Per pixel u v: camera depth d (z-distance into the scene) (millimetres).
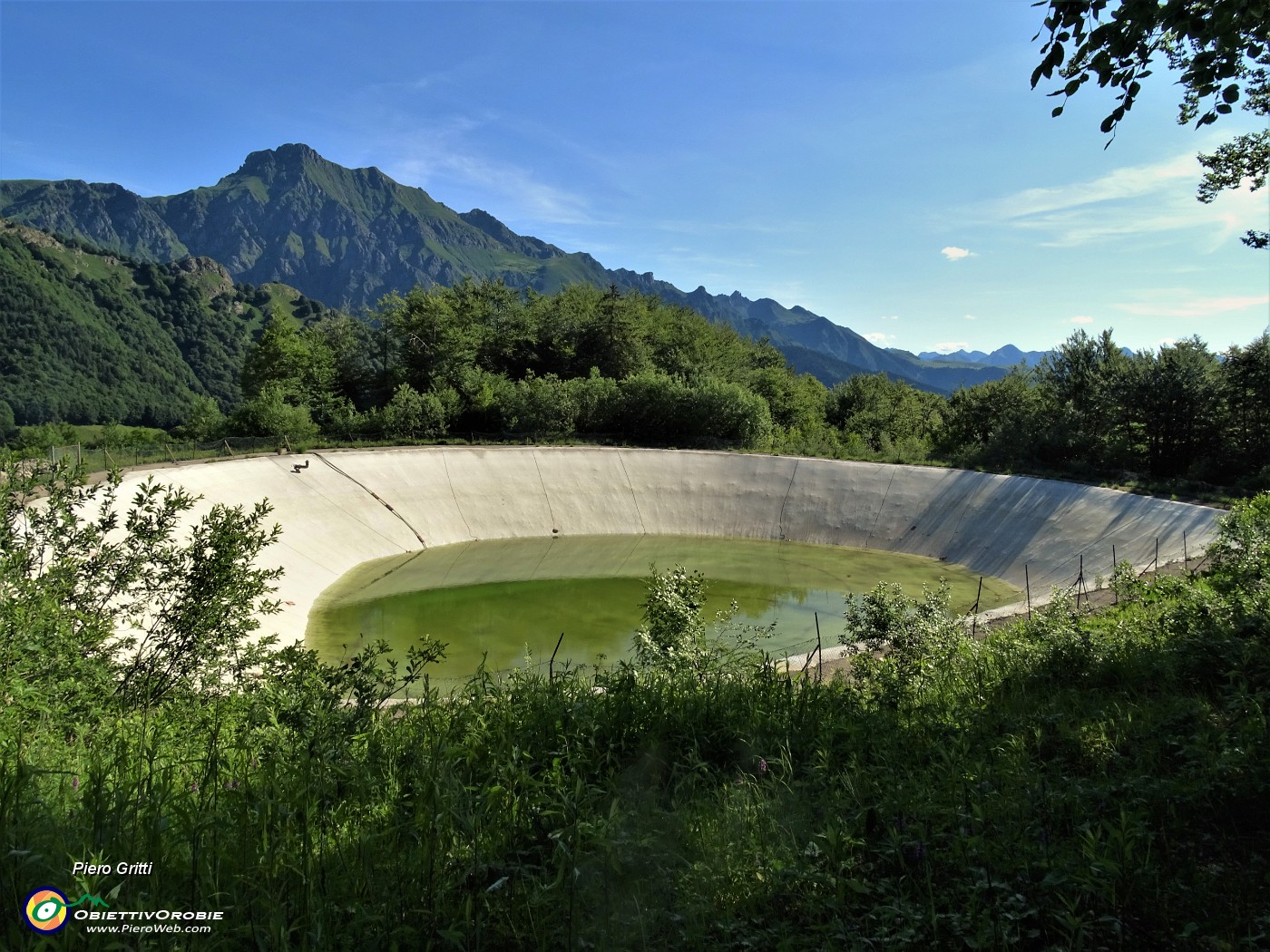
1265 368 40000
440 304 76500
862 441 68562
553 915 4633
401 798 5734
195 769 6520
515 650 30984
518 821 5590
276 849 4848
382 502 48125
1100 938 4520
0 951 3805
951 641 13438
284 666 10133
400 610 36312
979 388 67875
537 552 48594
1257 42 9781
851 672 13789
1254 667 8695
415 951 4344
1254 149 21516
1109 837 5172
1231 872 5023
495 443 60594
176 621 11086
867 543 52156
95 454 38719
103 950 3902
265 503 12156
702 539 54156
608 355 80688
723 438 65875
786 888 5066
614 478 57438
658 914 4730
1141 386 45750
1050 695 9461
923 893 4988
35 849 4531
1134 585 16984
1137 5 8141
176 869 4664
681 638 13539
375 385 77938
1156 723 7578
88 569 11016
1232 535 15438
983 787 6199
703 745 7730
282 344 71938
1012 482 48812
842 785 6637
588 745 7223
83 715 8305
